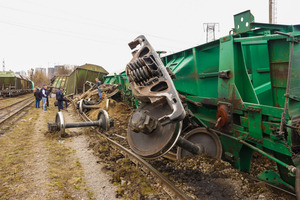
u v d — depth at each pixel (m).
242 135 4.10
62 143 6.82
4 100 23.28
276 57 3.71
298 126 2.92
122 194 3.78
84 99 13.66
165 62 7.87
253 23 4.07
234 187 3.59
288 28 4.52
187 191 3.65
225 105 4.39
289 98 3.10
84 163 5.21
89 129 8.73
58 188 3.94
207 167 4.17
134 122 3.63
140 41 4.26
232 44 4.26
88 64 20.84
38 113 13.28
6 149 6.07
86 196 3.72
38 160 5.30
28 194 3.73
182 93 5.98
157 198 3.55
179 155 4.96
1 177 4.33
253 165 5.09
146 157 3.77
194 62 5.71
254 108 3.79
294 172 2.98
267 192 3.52
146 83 3.80
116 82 16.25
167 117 3.25
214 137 4.84
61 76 28.14
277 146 3.46
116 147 6.21
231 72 4.28
